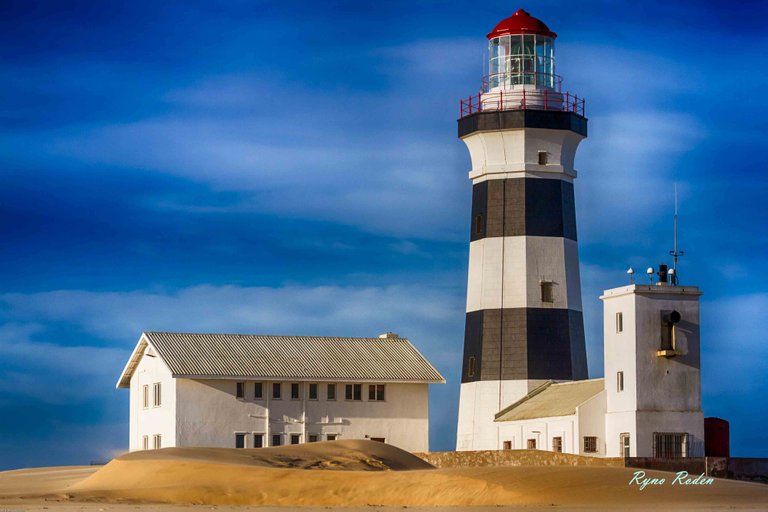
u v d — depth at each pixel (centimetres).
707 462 7156
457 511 5116
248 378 8344
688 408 7575
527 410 8169
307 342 9000
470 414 8550
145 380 8738
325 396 8588
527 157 8575
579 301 8669
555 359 8419
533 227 8525
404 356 9025
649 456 7462
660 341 7575
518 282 8494
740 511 5019
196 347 8588
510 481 5612
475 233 8731
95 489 5903
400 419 8750
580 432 7619
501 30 8838
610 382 7688
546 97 8669
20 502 5534
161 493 5697
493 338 8500
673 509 5094
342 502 5544
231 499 5622
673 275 7750
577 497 5400
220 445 8288
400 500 5553
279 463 6512
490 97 8731
